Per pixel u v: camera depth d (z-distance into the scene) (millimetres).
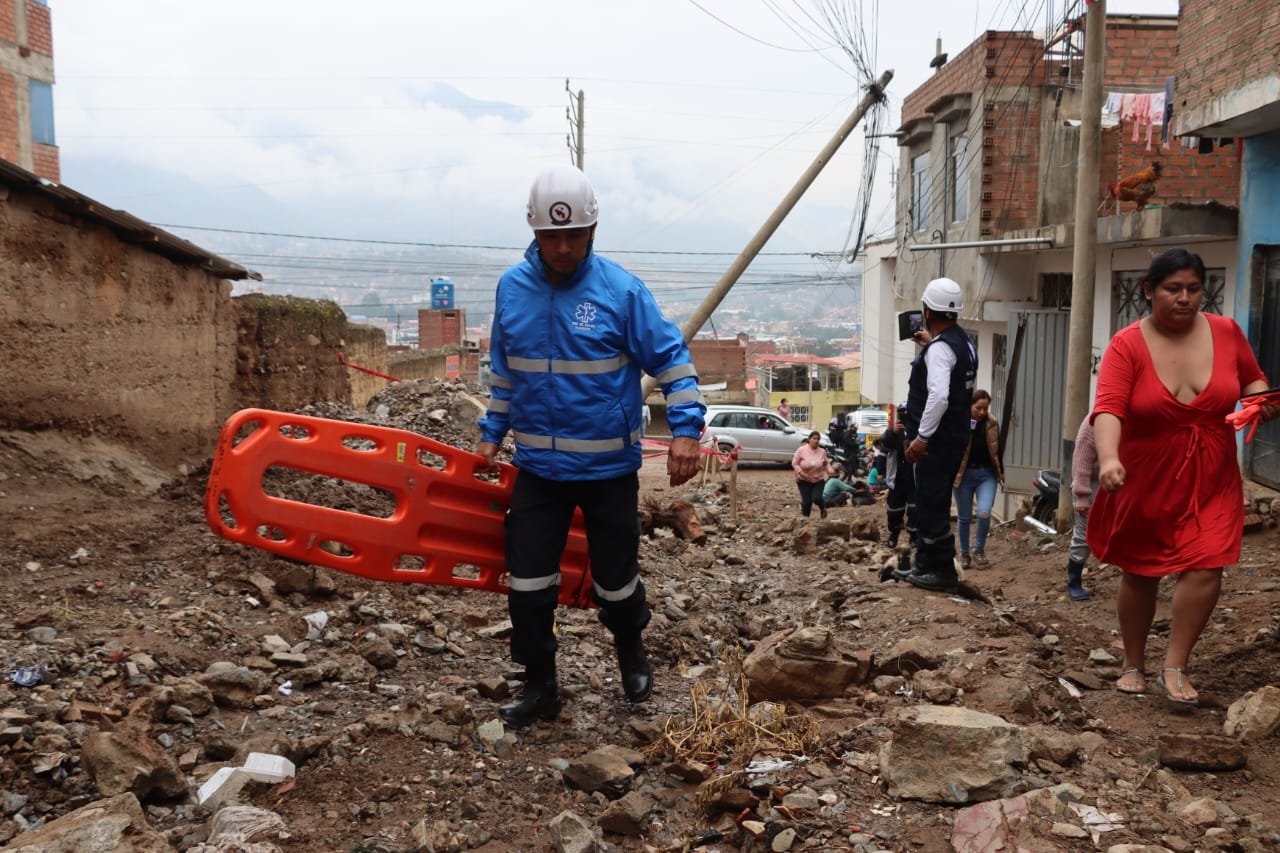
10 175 6730
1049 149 18781
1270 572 7434
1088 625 6094
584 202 3957
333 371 14422
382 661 4820
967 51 20281
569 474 4148
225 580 5496
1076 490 5555
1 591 4867
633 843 3461
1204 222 11352
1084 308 10828
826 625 6496
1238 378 4406
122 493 7176
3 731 3434
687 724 4305
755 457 31734
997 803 3348
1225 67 10047
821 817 3467
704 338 71875
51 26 22125
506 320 4156
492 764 3938
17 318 7035
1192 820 3398
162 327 9227
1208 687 4793
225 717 4070
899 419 10211
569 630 5742
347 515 4457
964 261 20328
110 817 2828
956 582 6867
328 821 3346
